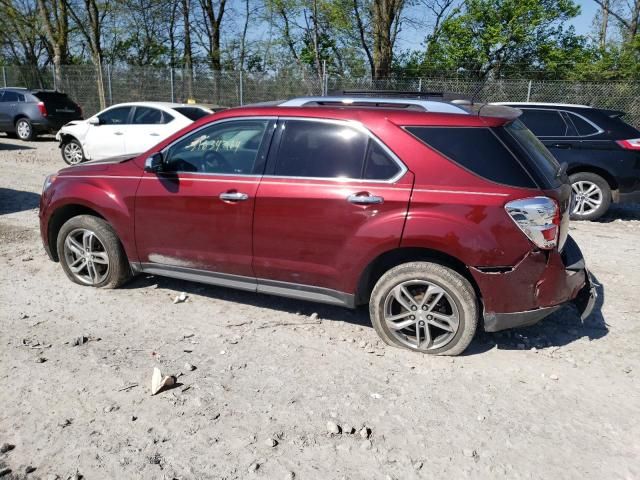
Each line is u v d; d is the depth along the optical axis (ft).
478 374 12.12
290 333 14.01
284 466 9.11
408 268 12.52
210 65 98.73
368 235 12.44
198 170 14.47
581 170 27.55
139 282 17.13
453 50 72.08
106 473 8.85
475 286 12.48
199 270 14.82
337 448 9.57
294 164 13.34
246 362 12.44
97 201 15.53
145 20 96.02
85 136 40.68
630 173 26.37
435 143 12.25
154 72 68.13
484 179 11.88
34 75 81.92
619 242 23.34
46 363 12.10
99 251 16.28
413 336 13.21
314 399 11.02
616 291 17.38
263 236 13.61
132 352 12.75
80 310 14.99
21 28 98.27
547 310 12.21
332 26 81.20
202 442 9.64
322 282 13.41
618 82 53.42
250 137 13.94
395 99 13.66
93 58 93.81
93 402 10.71
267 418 10.37
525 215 11.59
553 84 51.70
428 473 9.03
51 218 16.67
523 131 13.15
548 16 69.72
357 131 12.81
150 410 10.51
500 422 10.42
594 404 11.12
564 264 12.69
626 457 9.50
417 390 11.43
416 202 12.07
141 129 38.58
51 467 8.95
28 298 15.67
